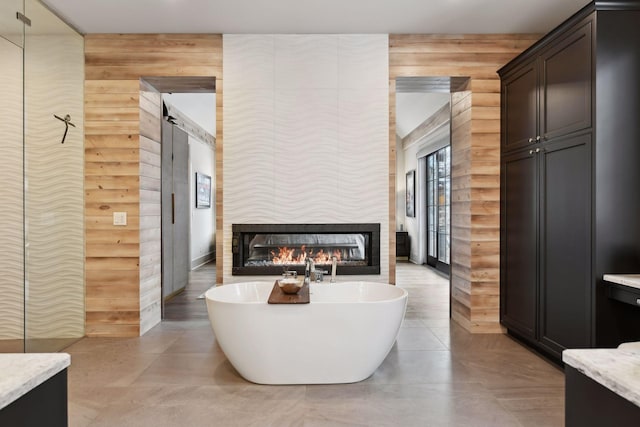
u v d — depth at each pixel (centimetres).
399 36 396
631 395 82
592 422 96
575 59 274
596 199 254
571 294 279
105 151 384
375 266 396
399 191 1004
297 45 394
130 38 388
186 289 614
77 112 377
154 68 389
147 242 401
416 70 396
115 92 386
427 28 383
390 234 398
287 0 331
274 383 270
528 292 335
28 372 96
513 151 361
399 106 809
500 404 245
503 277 380
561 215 290
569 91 280
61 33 356
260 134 394
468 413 234
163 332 394
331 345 266
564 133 286
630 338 255
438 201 798
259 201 396
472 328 389
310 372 269
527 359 320
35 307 326
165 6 339
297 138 395
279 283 285
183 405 244
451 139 444
